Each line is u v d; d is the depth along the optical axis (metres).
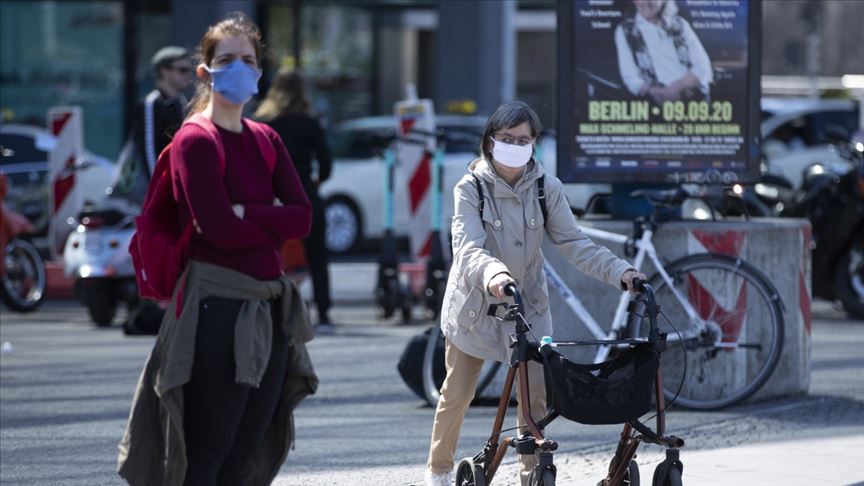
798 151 68.75
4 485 21.98
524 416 17.23
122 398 29.67
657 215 27.66
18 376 32.34
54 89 78.81
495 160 18.27
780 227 28.28
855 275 43.19
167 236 16.03
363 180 66.62
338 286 51.56
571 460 23.44
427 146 44.25
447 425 19.25
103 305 41.66
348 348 36.88
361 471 22.89
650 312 17.33
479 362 19.11
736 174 28.69
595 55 28.28
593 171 28.30
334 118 79.38
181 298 15.80
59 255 50.16
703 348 27.33
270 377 16.14
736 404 27.81
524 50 81.00
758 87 28.70
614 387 16.72
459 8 73.25
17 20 78.50
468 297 18.47
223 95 15.84
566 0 28.20
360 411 28.25
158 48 78.94
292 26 78.69
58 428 26.59
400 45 79.88
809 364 29.17
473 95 73.19
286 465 23.34
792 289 28.58
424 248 46.09
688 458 23.31
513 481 21.83
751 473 22.06
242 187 15.90
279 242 16.16
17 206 57.53
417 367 28.38
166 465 15.80
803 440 24.75
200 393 15.78
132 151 38.34
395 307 43.06
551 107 80.50
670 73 28.45
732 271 27.52
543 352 16.80
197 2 72.88
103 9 78.56
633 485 18.02
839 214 42.88
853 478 21.64
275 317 16.16
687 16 28.42
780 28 171.75
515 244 18.42
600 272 18.28
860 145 43.97
